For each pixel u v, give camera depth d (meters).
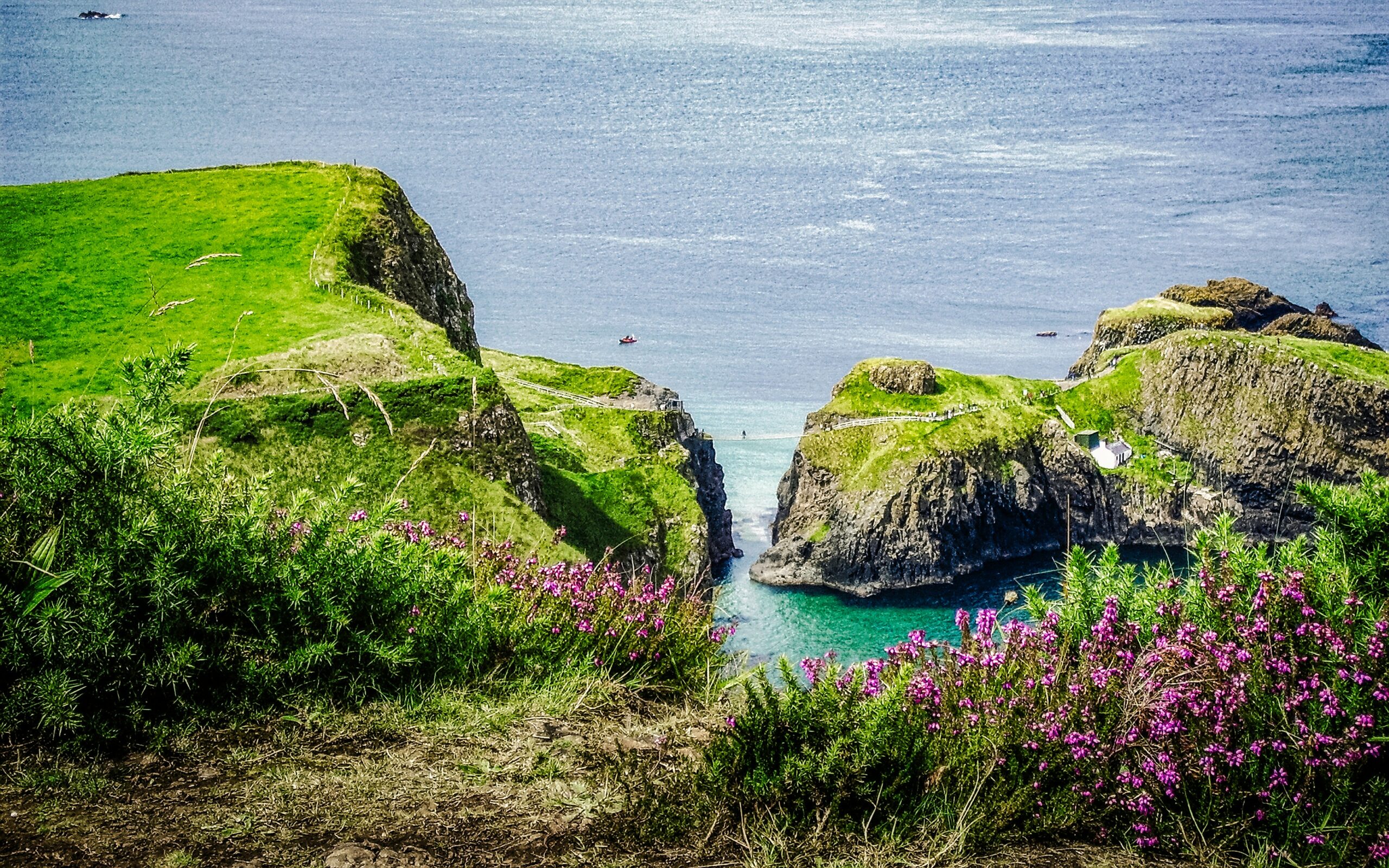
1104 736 7.88
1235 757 7.55
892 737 7.95
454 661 10.34
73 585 8.74
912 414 138.50
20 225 87.81
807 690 8.78
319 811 7.52
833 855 7.25
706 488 119.12
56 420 9.68
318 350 64.31
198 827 7.20
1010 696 8.45
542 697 10.10
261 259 82.50
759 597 117.31
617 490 78.94
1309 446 136.12
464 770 8.34
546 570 12.81
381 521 10.94
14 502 9.10
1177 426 142.38
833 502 128.75
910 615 117.44
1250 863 7.25
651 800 7.65
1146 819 7.54
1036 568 130.75
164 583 8.84
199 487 10.55
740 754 7.95
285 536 10.40
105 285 76.25
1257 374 140.00
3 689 8.34
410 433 59.00
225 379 11.57
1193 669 7.96
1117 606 9.12
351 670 9.82
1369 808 7.33
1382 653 7.66
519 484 61.09
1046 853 7.47
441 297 98.12
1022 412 141.38
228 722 8.98
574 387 118.50
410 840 7.19
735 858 7.23
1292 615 8.14
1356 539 9.09
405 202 103.31
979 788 7.71
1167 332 167.12
